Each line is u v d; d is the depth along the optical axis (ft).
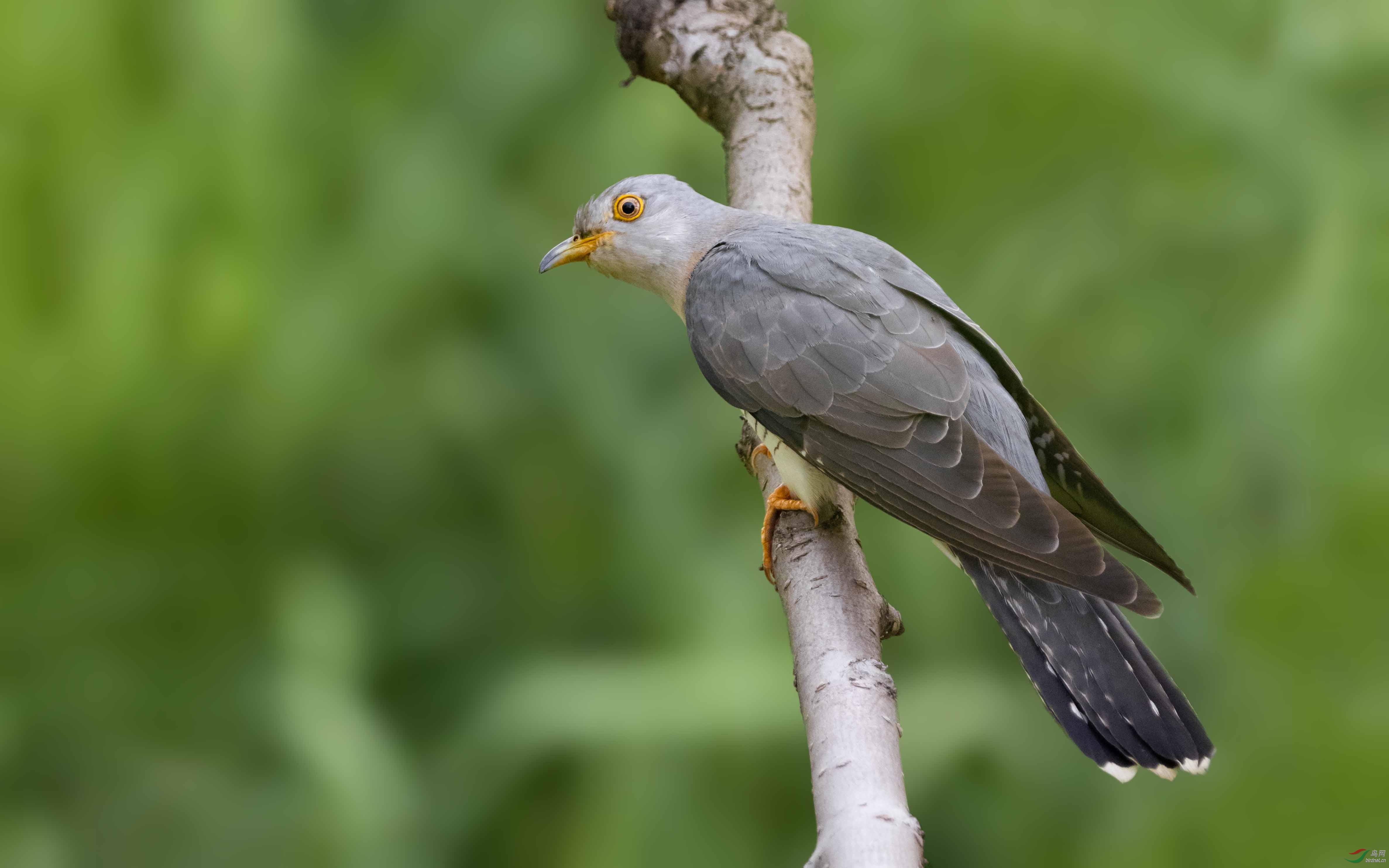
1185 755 15.97
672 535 28.40
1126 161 30.76
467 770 26.96
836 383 19.19
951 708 26.50
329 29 32.12
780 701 26.23
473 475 29.78
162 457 28.91
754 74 23.54
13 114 29.89
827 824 13.08
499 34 31.35
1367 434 27.32
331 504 29.60
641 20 23.99
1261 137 29.86
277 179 30.09
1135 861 25.66
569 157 31.22
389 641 28.94
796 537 18.17
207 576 28.68
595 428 28.91
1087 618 16.99
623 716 26.32
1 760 27.66
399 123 30.55
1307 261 28.58
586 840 26.30
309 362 28.89
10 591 28.48
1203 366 28.60
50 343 29.19
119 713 28.09
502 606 29.22
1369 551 26.94
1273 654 26.96
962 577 27.96
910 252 30.68
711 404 29.50
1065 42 30.09
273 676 27.71
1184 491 27.86
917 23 31.24
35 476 28.73
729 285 20.68
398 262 29.17
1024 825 26.21
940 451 18.11
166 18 30.71
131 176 29.78
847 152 31.12
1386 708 26.08
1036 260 30.01
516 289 29.71
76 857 27.04
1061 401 29.04
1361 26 30.14
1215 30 30.99
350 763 26.53
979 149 31.01
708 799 26.35
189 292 29.25
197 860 26.86
